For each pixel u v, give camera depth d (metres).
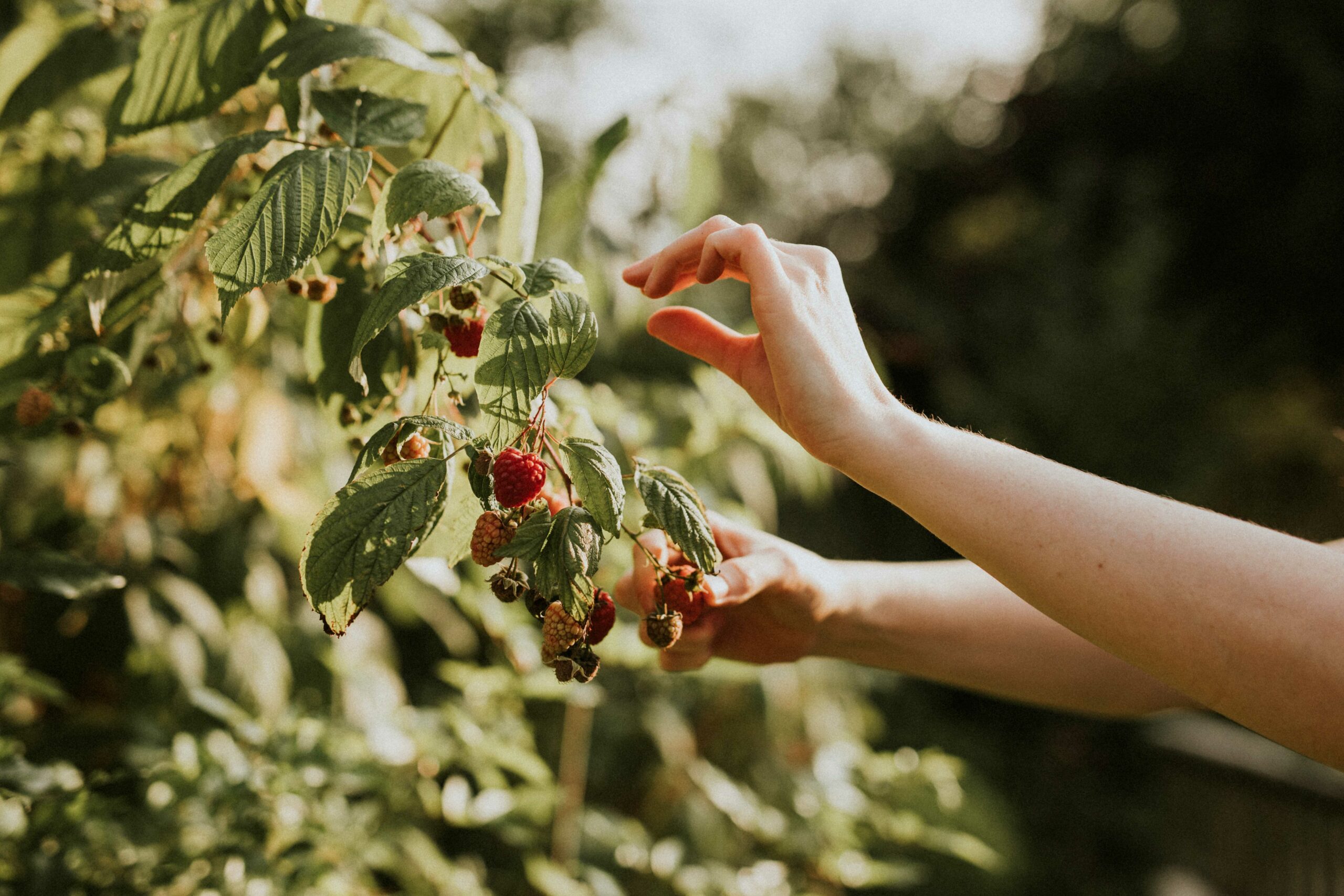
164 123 0.72
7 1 1.14
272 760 1.11
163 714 1.38
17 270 0.82
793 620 0.88
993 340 5.39
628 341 2.06
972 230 8.36
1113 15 7.80
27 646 1.39
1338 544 0.69
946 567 0.99
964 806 2.45
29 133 0.88
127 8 0.86
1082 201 5.84
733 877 1.57
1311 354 6.51
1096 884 3.39
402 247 0.69
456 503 0.65
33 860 0.89
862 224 9.52
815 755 2.01
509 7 4.42
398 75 0.79
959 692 4.51
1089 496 0.50
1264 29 6.79
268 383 1.40
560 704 1.92
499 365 0.51
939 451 0.53
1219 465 4.40
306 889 1.04
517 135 0.70
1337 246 6.59
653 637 0.60
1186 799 3.97
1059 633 0.94
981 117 9.27
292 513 1.45
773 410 0.65
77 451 1.38
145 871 0.95
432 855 1.33
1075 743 4.15
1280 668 0.45
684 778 1.83
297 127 0.68
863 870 1.67
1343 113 6.46
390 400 0.78
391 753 1.26
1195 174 7.21
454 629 1.87
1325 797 3.36
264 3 0.72
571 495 0.58
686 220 1.43
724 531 0.87
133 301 0.76
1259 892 3.57
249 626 1.52
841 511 4.36
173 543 1.51
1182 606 0.47
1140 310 4.70
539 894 1.61
